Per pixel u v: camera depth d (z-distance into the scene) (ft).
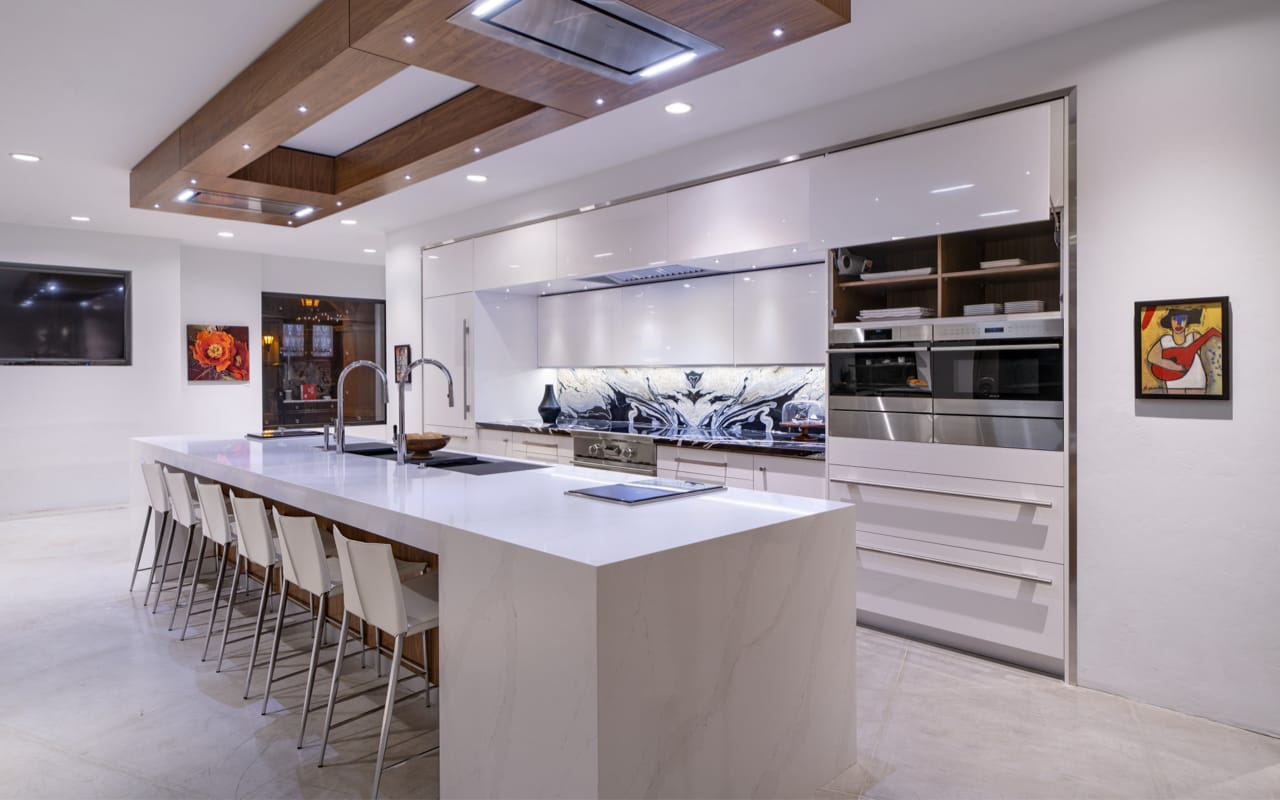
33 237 22.75
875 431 12.62
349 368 14.20
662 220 15.66
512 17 7.85
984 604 11.43
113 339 24.31
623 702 6.07
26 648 12.18
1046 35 10.52
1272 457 9.02
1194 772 8.35
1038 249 11.69
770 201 13.79
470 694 7.16
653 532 7.12
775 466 14.12
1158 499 9.82
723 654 6.96
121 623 13.41
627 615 6.09
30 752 8.86
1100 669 10.36
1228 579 9.34
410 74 11.80
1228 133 9.21
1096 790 8.03
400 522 8.19
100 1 9.57
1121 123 9.98
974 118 11.25
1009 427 11.11
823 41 10.67
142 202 16.35
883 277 12.50
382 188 15.23
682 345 17.46
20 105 12.97
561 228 17.98
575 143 15.06
